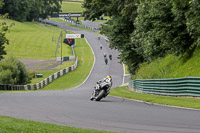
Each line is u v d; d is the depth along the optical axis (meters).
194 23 26.38
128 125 12.86
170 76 32.25
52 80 78.44
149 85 32.41
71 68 94.94
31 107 19.48
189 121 13.45
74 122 13.76
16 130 10.34
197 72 27.69
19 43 161.62
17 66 73.56
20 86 58.59
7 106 19.78
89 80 80.19
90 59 120.44
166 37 32.16
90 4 55.78
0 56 81.81
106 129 12.09
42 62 118.00
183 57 32.94
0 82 66.94
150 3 34.12
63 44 165.12
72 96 32.44
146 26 38.16
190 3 27.08
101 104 22.17
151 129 11.84
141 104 22.17
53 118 14.90
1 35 77.00
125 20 51.69
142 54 47.03
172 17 32.25
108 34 53.62
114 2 52.47
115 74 90.12
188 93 24.38
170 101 22.30
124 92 37.75
